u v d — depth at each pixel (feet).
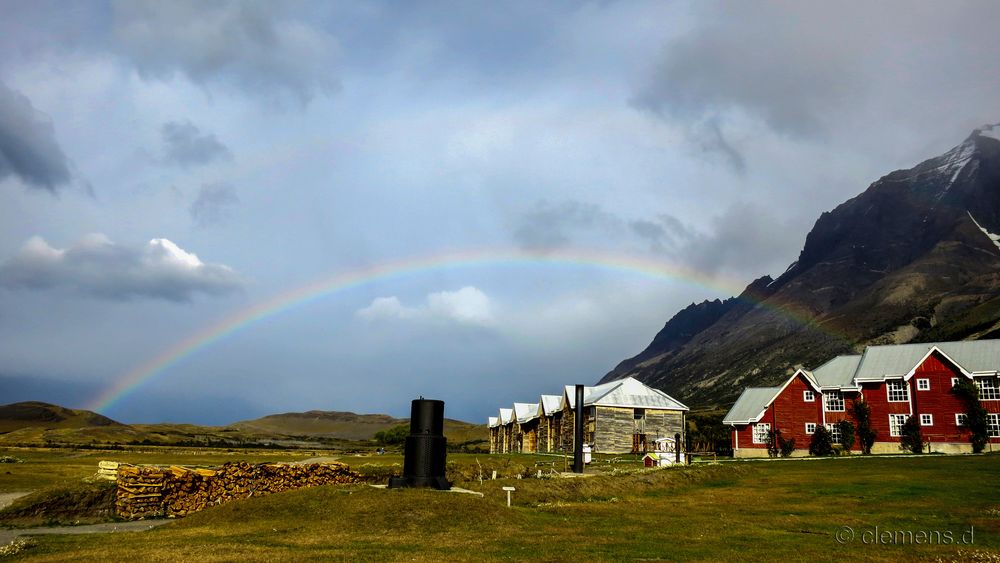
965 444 196.44
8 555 60.90
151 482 106.63
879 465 161.58
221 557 58.13
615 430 254.88
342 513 83.41
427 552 62.80
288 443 568.82
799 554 63.72
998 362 198.18
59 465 179.11
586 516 94.89
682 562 59.41
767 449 229.66
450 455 219.20
